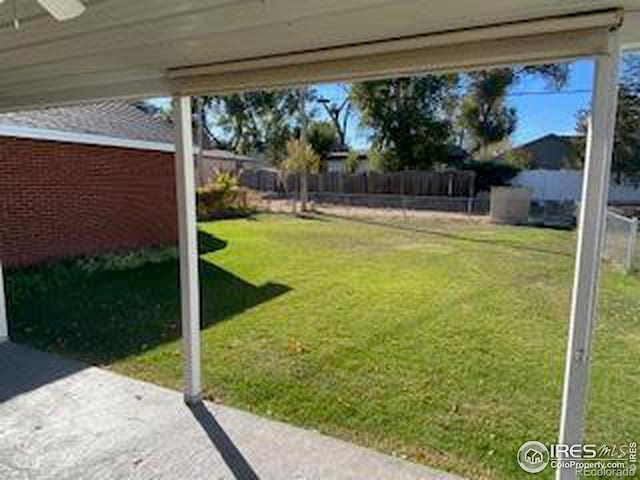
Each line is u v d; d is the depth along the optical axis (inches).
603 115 79.5
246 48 102.9
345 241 443.5
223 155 1115.3
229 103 1285.7
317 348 182.7
